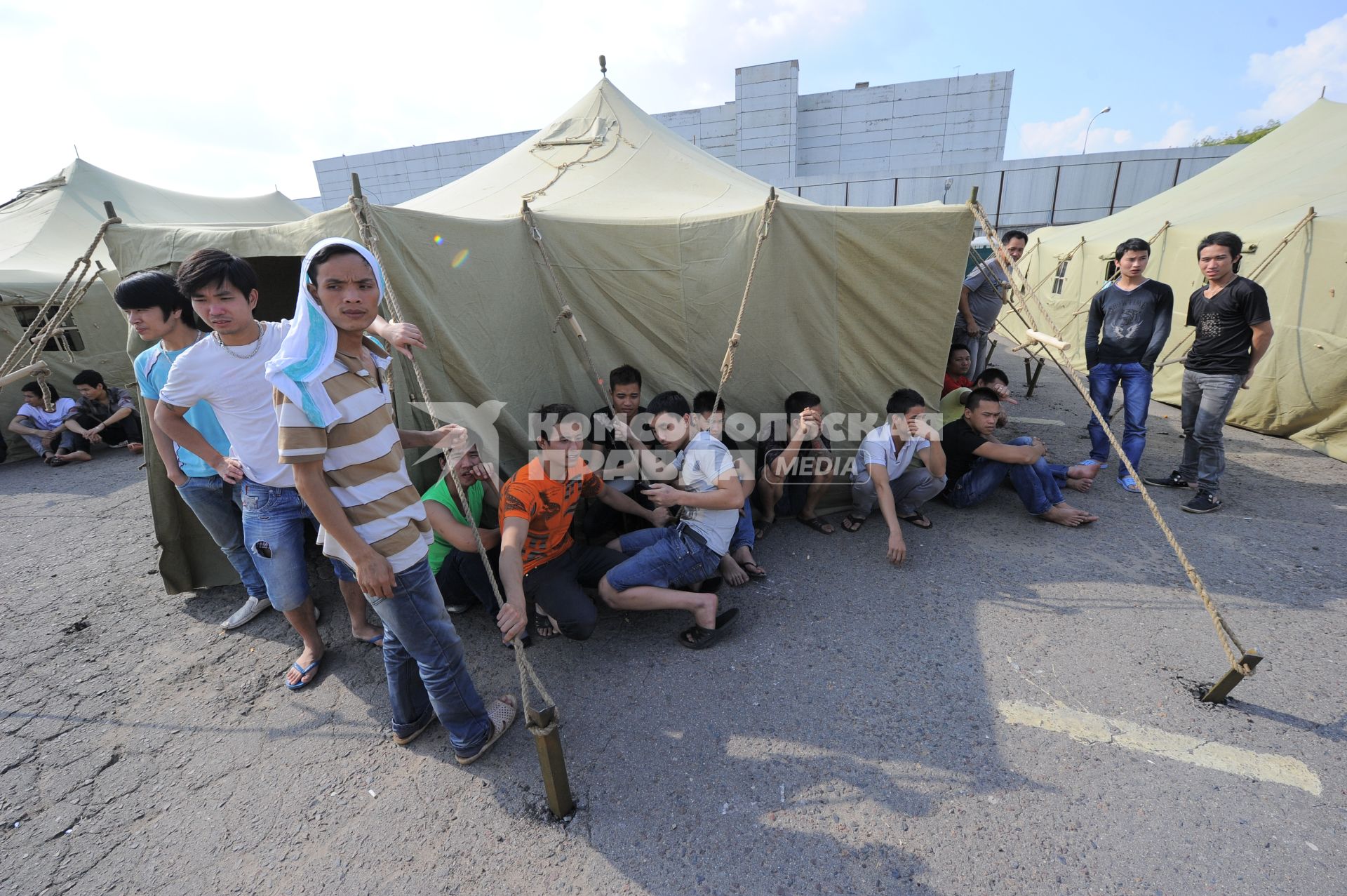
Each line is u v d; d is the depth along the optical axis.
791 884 1.75
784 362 3.86
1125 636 2.77
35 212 8.72
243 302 2.20
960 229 3.56
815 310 3.77
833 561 3.55
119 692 2.73
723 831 1.92
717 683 2.59
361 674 2.75
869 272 3.70
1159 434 5.57
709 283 3.64
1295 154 6.43
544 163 4.72
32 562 4.09
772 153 24.70
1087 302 8.57
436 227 2.91
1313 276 4.93
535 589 2.68
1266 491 4.19
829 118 25.59
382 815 2.04
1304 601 2.94
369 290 1.60
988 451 3.81
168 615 3.33
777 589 3.29
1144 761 2.11
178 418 2.40
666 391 3.88
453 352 2.99
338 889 1.81
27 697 2.71
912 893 1.71
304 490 1.57
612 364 3.84
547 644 2.89
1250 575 3.17
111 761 2.34
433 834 1.97
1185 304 6.42
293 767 2.27
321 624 3.12
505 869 1.84
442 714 2.11
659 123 5.48
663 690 2.56
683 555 2.81
